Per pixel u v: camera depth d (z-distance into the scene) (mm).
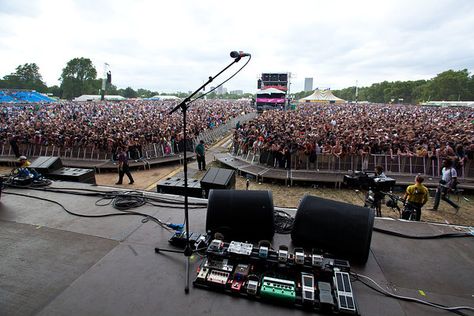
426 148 12125
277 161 12289
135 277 3148
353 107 60562
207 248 3367
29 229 4246
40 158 8336
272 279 2947
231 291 2908
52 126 18062
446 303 2803
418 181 6367
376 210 6465
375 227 4363
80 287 2986
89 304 2746
